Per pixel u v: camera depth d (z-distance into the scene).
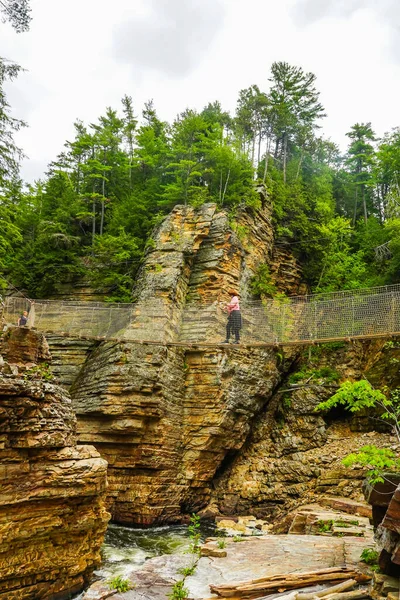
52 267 31.52
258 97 45.41
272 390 28.61
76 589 11.41
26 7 14.83
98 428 22.38
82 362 26.50
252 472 25.41
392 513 8.67
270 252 33.88
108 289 30.58
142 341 20.36
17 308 22.23
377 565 10.30
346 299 20.31
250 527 21.33
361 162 49.22
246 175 34.88
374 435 25.03
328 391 27.22
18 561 10.21
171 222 29.16
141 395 22.05
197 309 26.58
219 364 24.69
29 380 11.81
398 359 27.52
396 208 33.84
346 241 40.25
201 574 10.87
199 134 36.41
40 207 38.25
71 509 11.57
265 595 9.50
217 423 23.84
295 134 48.06
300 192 38.81
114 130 43.06
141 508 21.19
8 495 10.21
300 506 20.98
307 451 25.39
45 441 11.25
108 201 38.56
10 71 17.98
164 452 22.38
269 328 21.48
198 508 24.05
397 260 32.38
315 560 11.82
